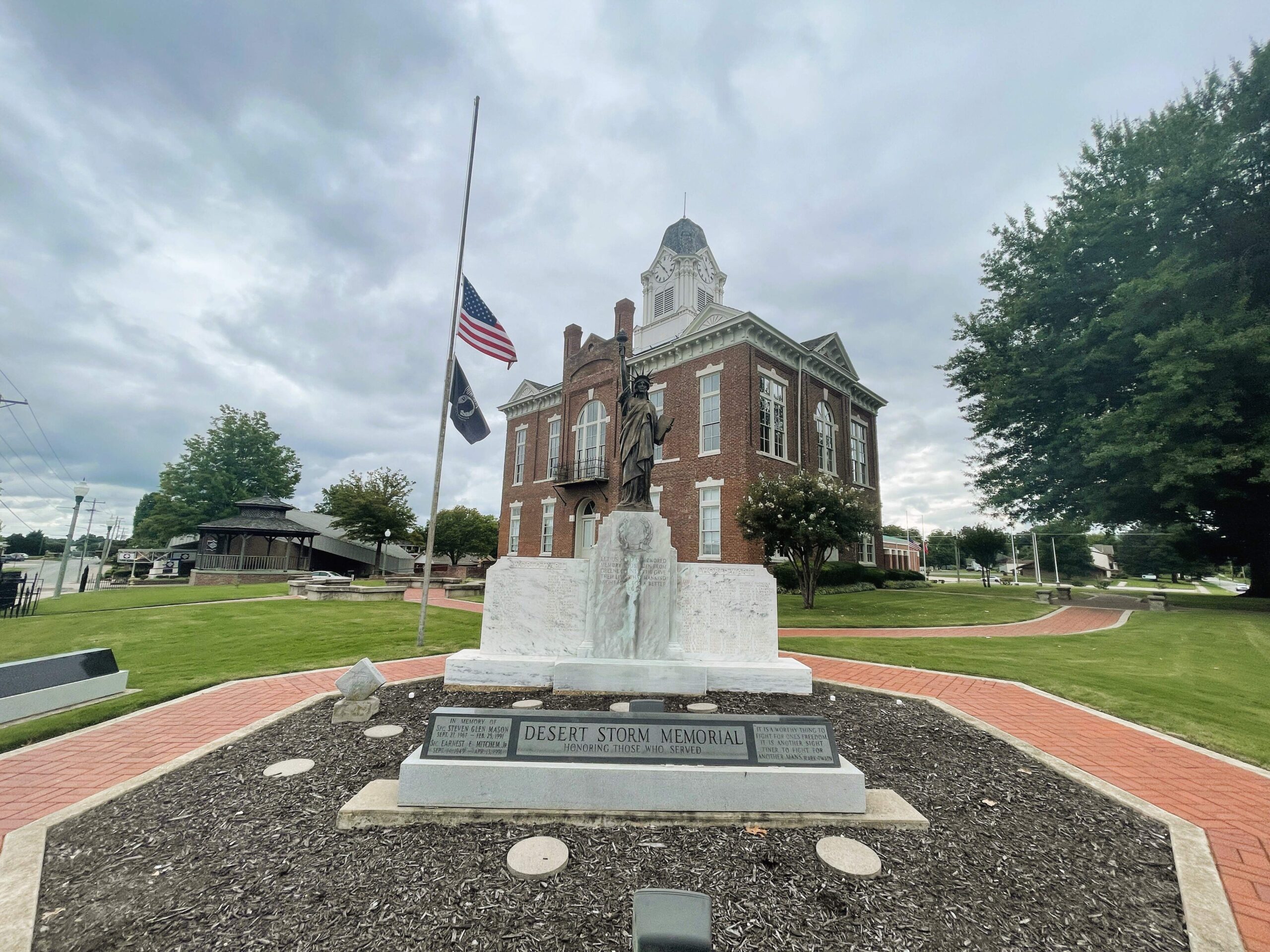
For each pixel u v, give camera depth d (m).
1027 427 22.42
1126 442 17.03
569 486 27.61
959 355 24.16
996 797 4.28
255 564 36.44
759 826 3.70
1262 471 15.34
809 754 3.95
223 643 11.27
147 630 12.84
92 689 6.94
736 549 20.97
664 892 2.38
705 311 23.94
